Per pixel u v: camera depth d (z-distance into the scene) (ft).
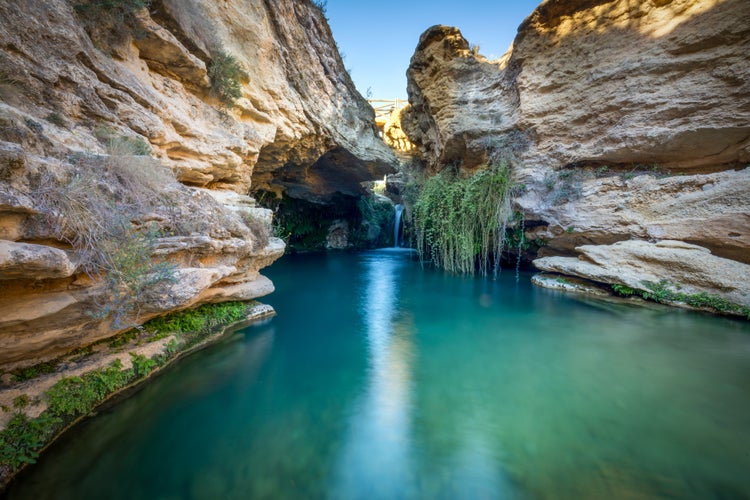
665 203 24.36
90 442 9.44
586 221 28.45
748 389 12.82
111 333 11.77
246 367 14.85
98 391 10.75
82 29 14.94
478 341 18.33
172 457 9.32
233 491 8.32
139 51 19.71
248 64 28.27
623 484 8.43
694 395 12.46
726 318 19.65
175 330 15.16
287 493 8.32
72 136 11.89
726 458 9.25
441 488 8.48
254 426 10.83
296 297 28.53
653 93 26.09
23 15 12.30
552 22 32.48
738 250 20.70
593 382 13.60
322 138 41.14
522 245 36.22
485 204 34.65
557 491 8.27
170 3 20.26
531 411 11.72
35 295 8.35
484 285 32.86
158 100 18.98
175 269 12.15
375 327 20.76
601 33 29.53
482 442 10.14
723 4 23.26
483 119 37.86
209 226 13.97
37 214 7.54
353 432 10.66
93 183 9.20
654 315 21.02
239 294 19.36
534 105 33.22
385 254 65.10
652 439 10.13
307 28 37.14
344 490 8.43
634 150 27.14
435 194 40.81
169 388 12.66
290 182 52.21
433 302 26.94
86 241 8.68
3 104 8.93
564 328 20.06
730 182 21.31
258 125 29.60
